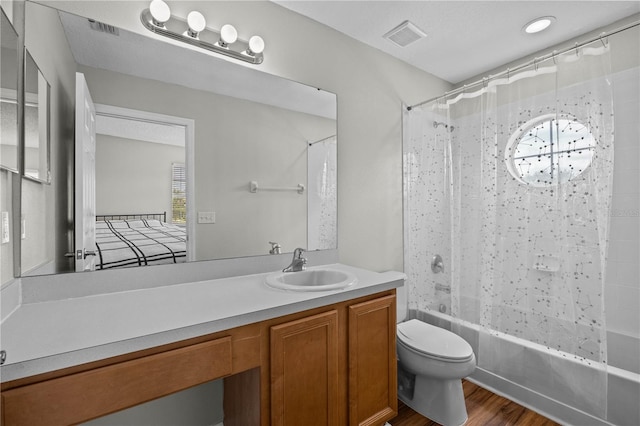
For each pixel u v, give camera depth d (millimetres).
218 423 1704
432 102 2480
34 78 1233
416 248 2566
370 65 2389
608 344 1985
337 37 2203
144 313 1134
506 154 2070
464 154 2307
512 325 2035
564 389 1786
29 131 1195
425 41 2330
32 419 794
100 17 1419
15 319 1064
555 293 1853
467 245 2295
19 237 1162
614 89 2014
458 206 2336
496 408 1910
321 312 1389
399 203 2584
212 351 1070
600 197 1691
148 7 1527
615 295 1979
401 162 2607
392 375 1665
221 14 1723
